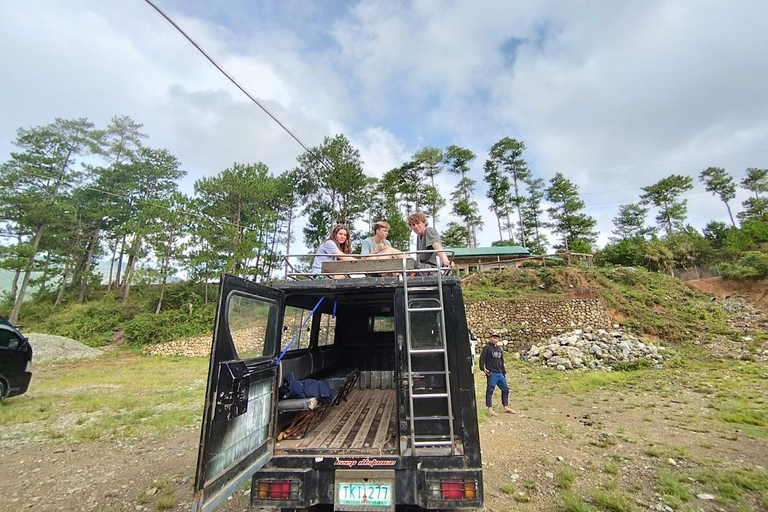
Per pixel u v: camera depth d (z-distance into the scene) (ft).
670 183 210.79
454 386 9.07
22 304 121.39
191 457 17.93
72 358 70.95
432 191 182.19
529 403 29.96
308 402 10.97
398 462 8.82
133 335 86.02
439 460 8.72
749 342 57.52
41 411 27.94
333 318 19.85
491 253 131.13
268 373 10.18
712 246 139.03
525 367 51.52
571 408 27.94
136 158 157.89
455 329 9.49
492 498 13.08
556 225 205.05
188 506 12.84
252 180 106.52
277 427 10.46
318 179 120.88
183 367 59.47
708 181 215.72
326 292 11.18
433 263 14.24
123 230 120.06
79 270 136.98
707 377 40.04
